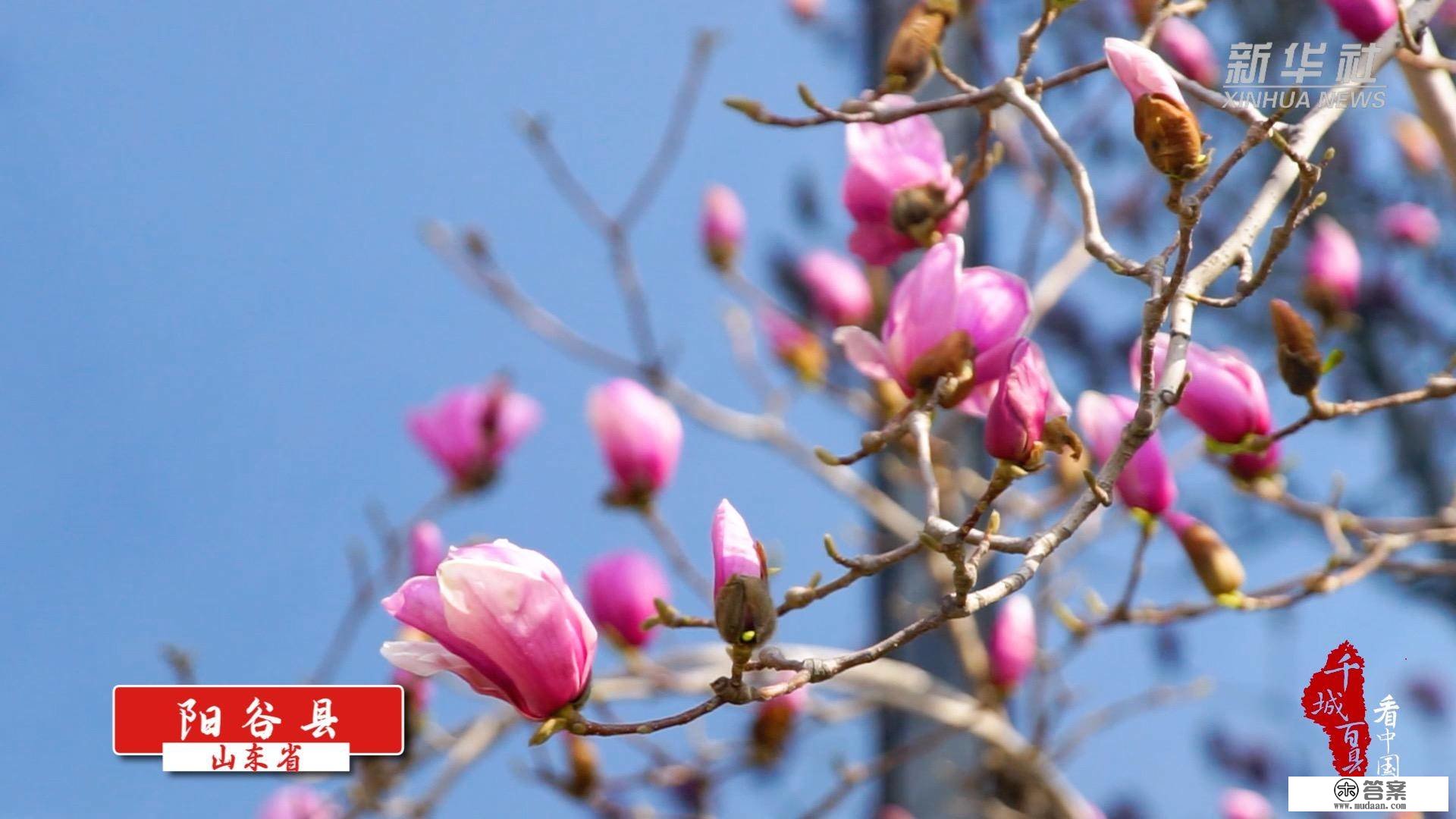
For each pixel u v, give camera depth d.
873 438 4.62
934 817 5.27
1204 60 5.02
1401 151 6.19
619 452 5.00
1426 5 4.71
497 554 4.52
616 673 5.05
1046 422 4.55
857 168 4.73
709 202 5.28
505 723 5.11
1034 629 5.18
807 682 4.51
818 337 5.30
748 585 4.50
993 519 4.52
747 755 5.15
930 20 4.73
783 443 5.18
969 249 5.25
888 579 5.28
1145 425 4.53
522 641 4.50
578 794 5.11
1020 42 4.66
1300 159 4.53
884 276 5.32
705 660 5.08
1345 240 5.00
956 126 5.24
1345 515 4.91
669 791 5.18
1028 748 5.17
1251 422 4.73
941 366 4.61
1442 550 6.65
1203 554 4.84
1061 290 5.20
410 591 4.52
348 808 5.12
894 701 5.18
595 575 5.05
